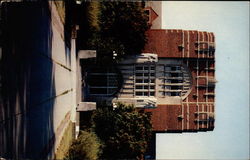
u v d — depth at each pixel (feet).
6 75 46.11
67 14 105.29
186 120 177.27
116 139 148.87
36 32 60.85
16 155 50.60
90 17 136.98
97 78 177.37
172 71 179.52
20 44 52.08
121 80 177.37
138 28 160.35
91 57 133.59
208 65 181.57
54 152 77.56
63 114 93.76
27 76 55.52
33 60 58.85
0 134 44.34
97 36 152.97
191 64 179.83
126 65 175.52
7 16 47.06
